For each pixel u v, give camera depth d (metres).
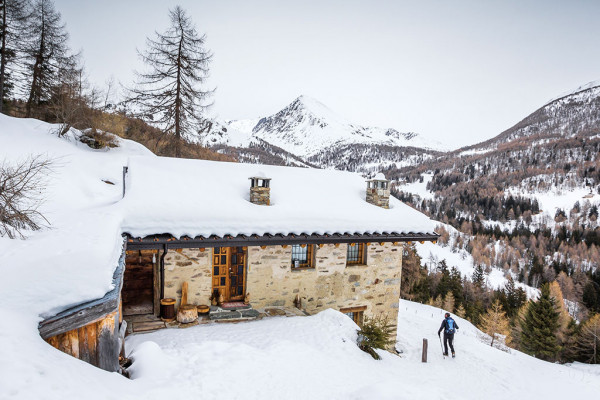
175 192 8.66
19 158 14.01
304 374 5.48
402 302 36.91
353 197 11.35
